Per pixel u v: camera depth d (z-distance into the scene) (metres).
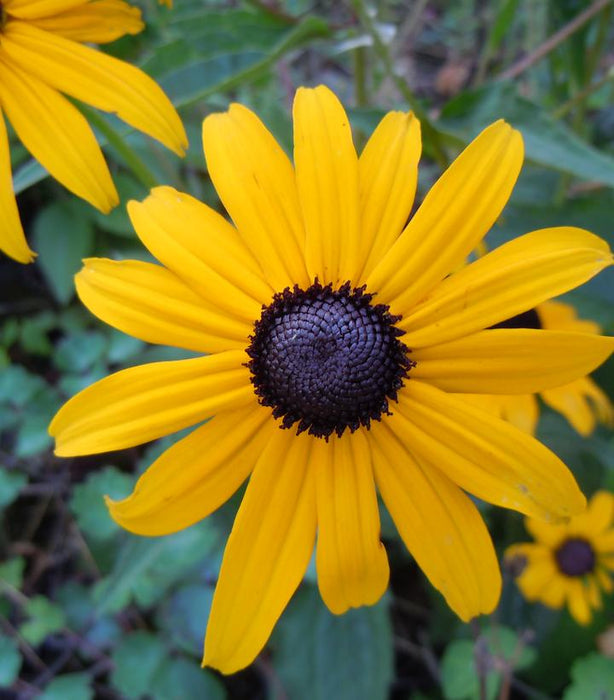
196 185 0.18
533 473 0.09
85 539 0.17
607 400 0.16
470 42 0.24
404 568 0.17
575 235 0.08
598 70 0.21
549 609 0.16
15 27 0.10
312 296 0.09
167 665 0.15
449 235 0.08
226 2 0.18
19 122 0.10
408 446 0.09
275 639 0.15
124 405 0.09
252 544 0.09
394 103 0.19
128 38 0.15
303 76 0.21
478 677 0.13
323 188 0.09
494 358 0.09
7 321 0.20
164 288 0.09
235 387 0.09
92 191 0.10
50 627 0.16
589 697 0.14
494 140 0.08
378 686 0.15
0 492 0.17
